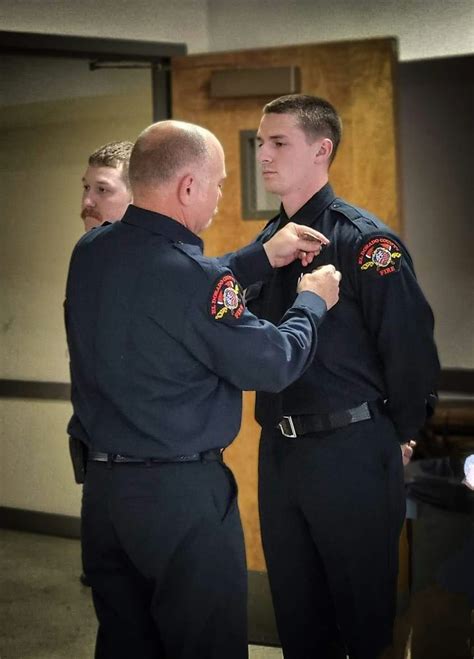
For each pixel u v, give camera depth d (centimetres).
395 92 363
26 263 447
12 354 455
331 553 242
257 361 203
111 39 392
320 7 400
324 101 245
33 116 431
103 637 222
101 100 419
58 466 453
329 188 248
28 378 454
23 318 451
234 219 381
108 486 211
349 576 241
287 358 207
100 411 212
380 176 364
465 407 391
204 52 416
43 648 322
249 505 384
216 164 214
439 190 397
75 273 216
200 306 201
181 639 212
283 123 240
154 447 206
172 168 208
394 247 234
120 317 205
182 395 206
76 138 427
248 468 384
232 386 214
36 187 438
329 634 257
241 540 217
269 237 256
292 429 242
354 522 238
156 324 202
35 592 378
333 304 226
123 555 218
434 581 247
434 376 243
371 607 242
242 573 216
